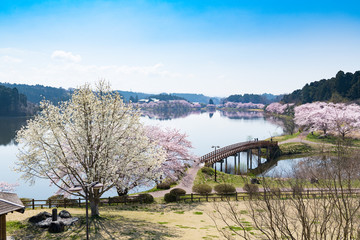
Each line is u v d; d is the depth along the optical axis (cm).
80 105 1958
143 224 1883
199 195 3036
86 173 1950
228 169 5503
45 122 1891
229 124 13800
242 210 2325
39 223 1653
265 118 17212
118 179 2066
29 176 1866
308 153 5831
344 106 8856
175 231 1741
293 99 18162
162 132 4009
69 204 2506
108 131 2006
